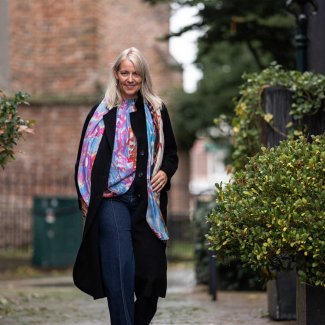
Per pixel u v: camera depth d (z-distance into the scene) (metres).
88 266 5.93
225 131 10.83
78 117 22.53
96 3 22.73
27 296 11.48
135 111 6.11
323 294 6.55
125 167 5.98
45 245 19.23
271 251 6.21
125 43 25.00
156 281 5.92
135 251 5.93
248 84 8.91
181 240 23.20
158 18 27.38
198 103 28.58
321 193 6.01
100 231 5.96
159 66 27.81
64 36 22.78
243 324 8.27
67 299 11.18
